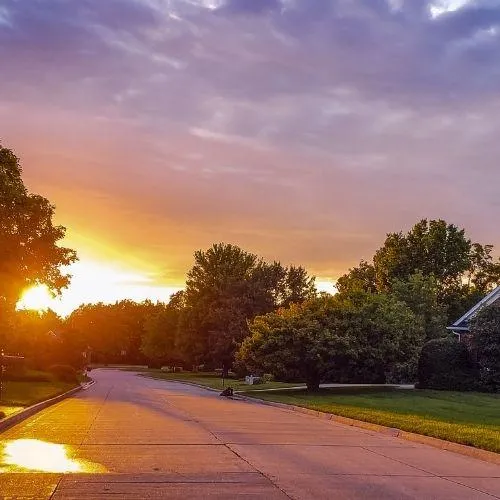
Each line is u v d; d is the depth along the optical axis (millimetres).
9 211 24422
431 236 78625
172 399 31516
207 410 24422
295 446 14086
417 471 11234
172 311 105938
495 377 33531
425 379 35844
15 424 17641
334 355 34875
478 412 22766
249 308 75375
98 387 45250
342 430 17938
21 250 27422
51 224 34062
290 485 9562
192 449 13109
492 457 12688
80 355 63406
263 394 35281
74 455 11914
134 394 35656
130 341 155625
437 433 15375
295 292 78938
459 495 9234
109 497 8430
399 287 58969
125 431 16094
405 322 36875
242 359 38438
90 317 157375
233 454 12555
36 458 11461
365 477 10461
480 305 41594
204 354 79125
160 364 119812
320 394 33656
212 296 79938
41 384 40062
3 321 33031
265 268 79438
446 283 80250
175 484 9398
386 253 80688
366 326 35500
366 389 35969
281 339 35594
